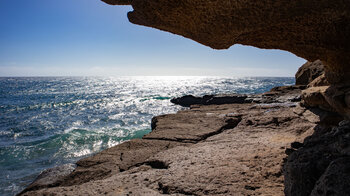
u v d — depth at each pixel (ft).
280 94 41.98
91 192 8.56
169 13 9.96
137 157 13.64
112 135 40.55
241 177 8.66
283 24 9.71
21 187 22.44
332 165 4.59
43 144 36.32
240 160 10.43
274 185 7.94
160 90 190.90
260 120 19.12
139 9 10.43
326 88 14.24
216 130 18.97
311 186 5.01
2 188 22.22
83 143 36.52
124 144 16.21
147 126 48.47
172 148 13.99
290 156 6.29
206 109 31.94
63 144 36.09
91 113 70.23
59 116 65.36
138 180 9.45
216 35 10.19
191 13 9.60
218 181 8.43
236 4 8.73
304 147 6.37
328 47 11.02
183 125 21.12
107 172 12.02
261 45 12.25
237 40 11.41
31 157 30.71
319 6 8.86
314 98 14.82
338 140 5.38
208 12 9.27
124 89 210.79
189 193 7.84
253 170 9.23
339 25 9.75
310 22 9.61
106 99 115.96
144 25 11.69
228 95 60.64
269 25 9.56
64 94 154.61
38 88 227.20
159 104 87.86
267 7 8.82
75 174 12.04
